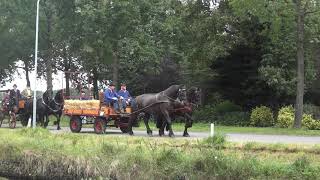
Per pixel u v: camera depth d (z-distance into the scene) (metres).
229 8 43.25
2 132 21.09
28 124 31.53
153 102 24.61
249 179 12.35
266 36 39.53
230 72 43.34
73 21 41.69
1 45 45.84
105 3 38.69
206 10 45.00
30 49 46.50
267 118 39.38
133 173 14.15
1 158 17.59
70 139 18.64
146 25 40.84
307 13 33.91
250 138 23.36
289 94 40.59
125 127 26.95
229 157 13.31
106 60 42.19
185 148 15.59
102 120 26.44
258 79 41.75
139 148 15.36
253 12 33.34
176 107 24.61
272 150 15.98
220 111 43.66
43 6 43.72
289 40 39.06
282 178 12.12
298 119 34.12
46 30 44.56
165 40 43.28
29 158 16.88
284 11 33.06
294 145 16.66
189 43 44.94
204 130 30.73
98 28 39.44
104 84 56.00
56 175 15.96
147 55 41.03
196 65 45.81
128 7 39.16
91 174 15.05
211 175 12.91
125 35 40.25
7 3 43.53
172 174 13.45
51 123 39.06
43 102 30.91
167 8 42.34
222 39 43.81
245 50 42.47
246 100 43.50
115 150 15.54
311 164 12.63
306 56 40.91
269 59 40.72
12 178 17.19
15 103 32.53
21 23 43.09
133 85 50.00
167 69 47.38
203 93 46.31
